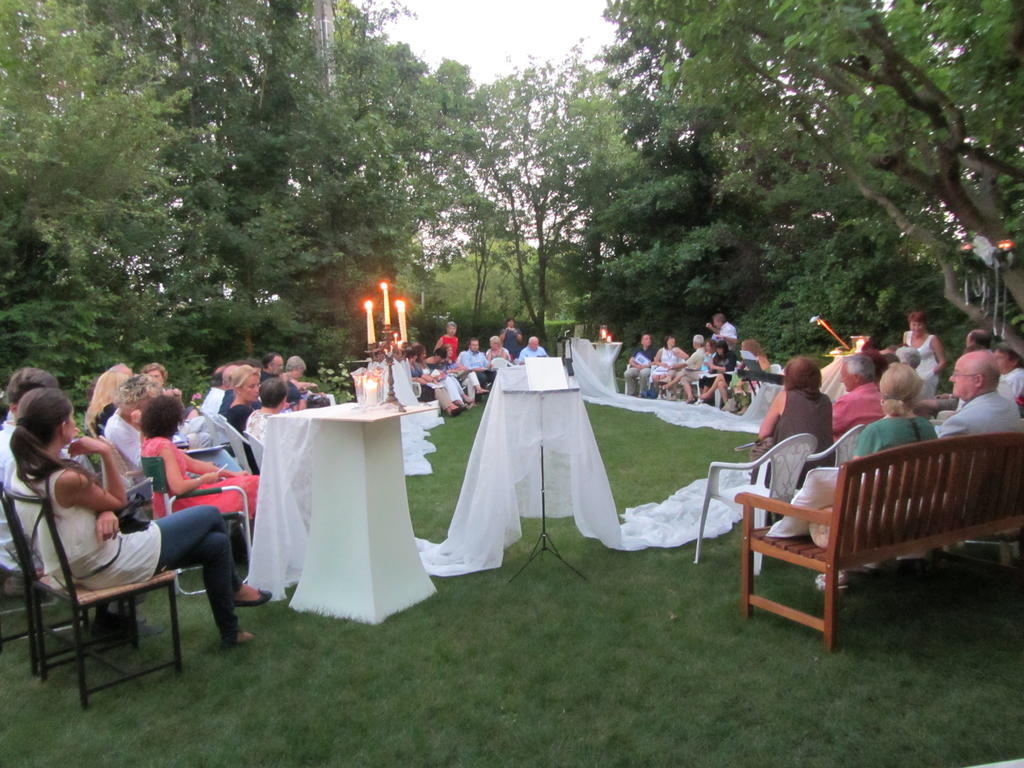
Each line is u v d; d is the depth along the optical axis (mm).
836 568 2939
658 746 2418
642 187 16922
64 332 8328
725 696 2711
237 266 12297
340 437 3510
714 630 3264
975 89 5180
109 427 4012
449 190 18922
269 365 6770
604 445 7895
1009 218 7098
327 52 13422
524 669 2965
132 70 9336
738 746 2406
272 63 12953
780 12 4559
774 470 3861
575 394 4133
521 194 20688
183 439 4941
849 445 3957
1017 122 5570
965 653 2949
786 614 3197
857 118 5699
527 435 4113
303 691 2848
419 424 9078
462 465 7051
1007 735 2404
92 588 2830
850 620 3297
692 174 16328
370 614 3443
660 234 17438
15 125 8031
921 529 3160
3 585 3951
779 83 6020
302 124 12930
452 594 3777
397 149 15000
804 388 4070
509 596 3732
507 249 21797
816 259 13812
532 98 19828
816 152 7277
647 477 6387
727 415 9430
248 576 3775
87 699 2762
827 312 13570
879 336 12766
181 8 11906
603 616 3453
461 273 24859
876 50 4914
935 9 5098
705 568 4059
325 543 3594
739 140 12641
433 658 3084
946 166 5289
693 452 7398
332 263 13406
